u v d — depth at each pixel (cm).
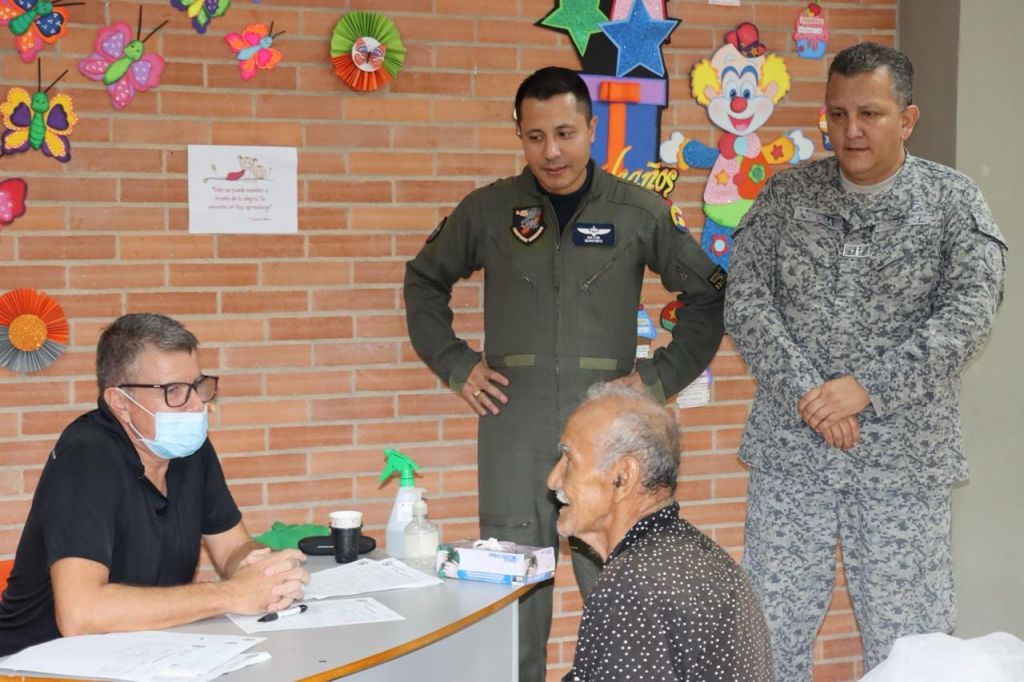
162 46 316
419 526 239
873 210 265
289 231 329
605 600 159
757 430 281
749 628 162
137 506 211
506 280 302
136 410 208
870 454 266
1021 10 354
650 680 153
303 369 332
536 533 299
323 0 328
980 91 354
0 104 304
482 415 307
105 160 314
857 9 372
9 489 310
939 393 265
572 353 296
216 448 326
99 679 162
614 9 349
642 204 302
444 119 339
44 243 310
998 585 367
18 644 211
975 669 131
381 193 336
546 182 292
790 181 277
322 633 185
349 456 337
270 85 325
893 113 255
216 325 324
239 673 166
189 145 319
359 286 335
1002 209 358
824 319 268
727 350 365
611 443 174
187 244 321
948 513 272
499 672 227
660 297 358
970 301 253
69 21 309
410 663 214
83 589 188
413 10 335
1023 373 362
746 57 361
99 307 315
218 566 238
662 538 168
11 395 310
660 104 355
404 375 340
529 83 287
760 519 279
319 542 242
